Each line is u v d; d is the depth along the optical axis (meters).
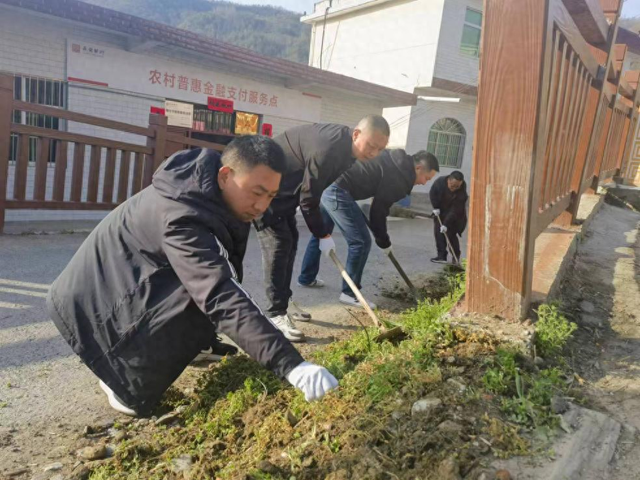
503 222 2.76
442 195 6.43
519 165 2.65
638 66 21.11
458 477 1.65
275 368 1.80
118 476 2.09
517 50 2.54
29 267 4.86
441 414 2.00
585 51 3.71
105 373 2.31
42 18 7.26
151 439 2.39
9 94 5.86
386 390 2.25
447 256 7.01
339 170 3.49
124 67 8.27
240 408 2.50
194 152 2.21
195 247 1.95
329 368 2.73
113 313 2.21
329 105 11.27
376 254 6.79
